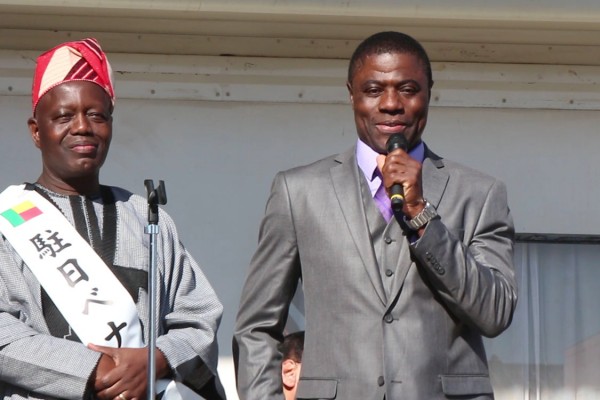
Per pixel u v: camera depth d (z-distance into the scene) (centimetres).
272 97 1083
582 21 1009
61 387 726
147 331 759
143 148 1076
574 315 1088
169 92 1080
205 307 783
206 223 1073
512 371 1080
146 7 997
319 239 764
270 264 782
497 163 1088
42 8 1001
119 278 763
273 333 787
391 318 744
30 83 1074
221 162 1079
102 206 785
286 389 912
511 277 765
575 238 1088
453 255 732
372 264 752
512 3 1006
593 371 1082
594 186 1093
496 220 775
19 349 727
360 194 768
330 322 754
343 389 742
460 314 744
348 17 1007
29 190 786
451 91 1089
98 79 793
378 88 776
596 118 1091
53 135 782
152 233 733
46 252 760
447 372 744
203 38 1052
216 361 773
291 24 1023
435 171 779
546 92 1092
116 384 727
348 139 1083
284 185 781
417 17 1005
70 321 747
